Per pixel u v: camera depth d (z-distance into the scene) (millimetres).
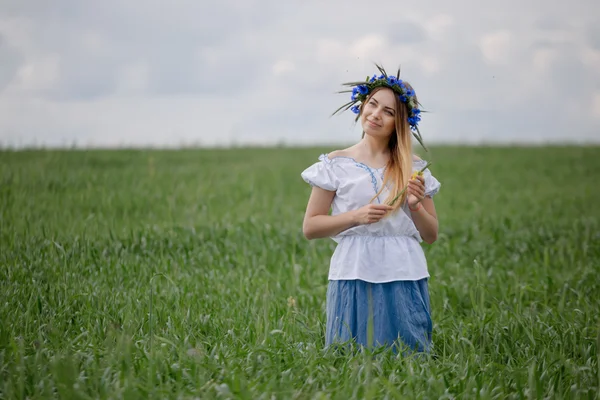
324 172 5586
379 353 5223
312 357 5152
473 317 6609
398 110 5555
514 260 9367
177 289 6902
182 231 9867
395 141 5641
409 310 5465
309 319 6543
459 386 4734
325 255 9562
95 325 5871
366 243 5484
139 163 18359
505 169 20312
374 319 5434
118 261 7949
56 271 7395
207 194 13734
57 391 4535
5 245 8500
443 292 7582
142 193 13180
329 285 5684
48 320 6012
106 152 20719
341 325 5484
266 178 16906
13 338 5219
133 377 4566
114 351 4973
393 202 5461
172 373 4797
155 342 5258
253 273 8297
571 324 6180
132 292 6832
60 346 5363
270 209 12797
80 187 13703
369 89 5656
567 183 17891
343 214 5441
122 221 10523
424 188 5422
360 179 5523
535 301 7172
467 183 17531
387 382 4453
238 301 6887
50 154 18406
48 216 10453
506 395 4711
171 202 12023
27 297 6477
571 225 11734
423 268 5578
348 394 4465
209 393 4418
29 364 4812
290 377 4793
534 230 11203
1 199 11148
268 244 9695
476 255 9562
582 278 8094
